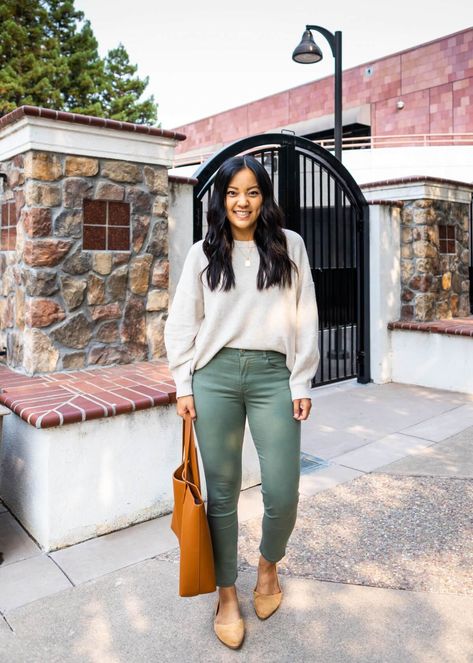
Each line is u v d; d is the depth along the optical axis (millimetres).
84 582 2439
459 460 3895
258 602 2160
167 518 3078
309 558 2607
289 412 1969
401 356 6309
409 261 6367
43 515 2715
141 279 3977
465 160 15859
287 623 2135
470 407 5266
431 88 21344
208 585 1898
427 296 6312
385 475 3646
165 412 3074
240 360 1923
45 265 3543
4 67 16047
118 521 2928
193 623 2150
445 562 2562
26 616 2197
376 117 22906
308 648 1997
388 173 16203
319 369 6605
